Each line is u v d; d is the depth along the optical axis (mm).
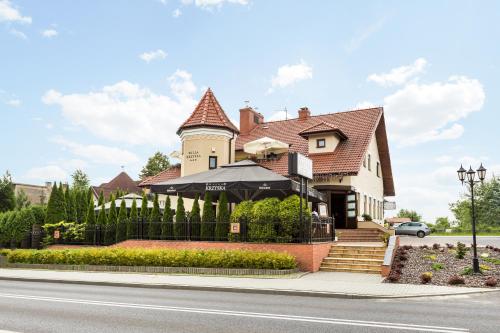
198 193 20391
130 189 65375
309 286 13008
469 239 30281
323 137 29203
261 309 9547
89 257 18688
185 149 29266
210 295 11930
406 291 12195
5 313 9070
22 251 20688
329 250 18703
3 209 42438
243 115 36906
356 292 11891
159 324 7910
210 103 30422
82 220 25797
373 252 18109
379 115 32062
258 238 17953
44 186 69125
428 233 37156
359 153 28078
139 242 20422
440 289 12641
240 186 18141
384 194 40156
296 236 17703
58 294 12078
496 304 10500
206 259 16750
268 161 30438
